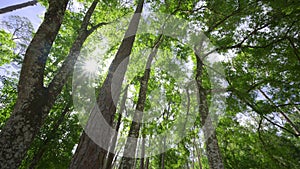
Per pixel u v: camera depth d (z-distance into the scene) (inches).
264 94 450.9
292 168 345.4
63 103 458.3
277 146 361.7
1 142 111.3
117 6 397.1
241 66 386.9
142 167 523.2
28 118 122.9
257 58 345.4
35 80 133.3
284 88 339.9
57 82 153.6
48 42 144.3
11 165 108.1
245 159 518.9
